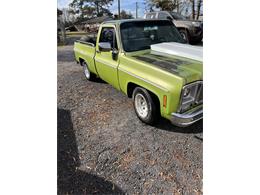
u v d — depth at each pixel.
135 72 3.03
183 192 2.03
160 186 2.10
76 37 22.81
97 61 4.18
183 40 4.29
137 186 2.12
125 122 3.32
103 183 2.17
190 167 2.33
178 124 2.56
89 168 2.38
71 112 3.74
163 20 4.16
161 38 3.98
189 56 3.06
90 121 3.41
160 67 2.72
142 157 2.51
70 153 2.63
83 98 4.36
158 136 2.91
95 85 5.17
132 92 3.41
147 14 11.13
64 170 2.36
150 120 3.05
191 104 2.62
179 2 22.58
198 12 19.17
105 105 3.98
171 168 2.32
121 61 3.38
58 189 2.12
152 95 2.91
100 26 4.04
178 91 2.44
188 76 2.46
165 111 2.61
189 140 2.80
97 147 2.73
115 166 2.39
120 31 3.49
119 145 2.75
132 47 3.51
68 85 5.23
